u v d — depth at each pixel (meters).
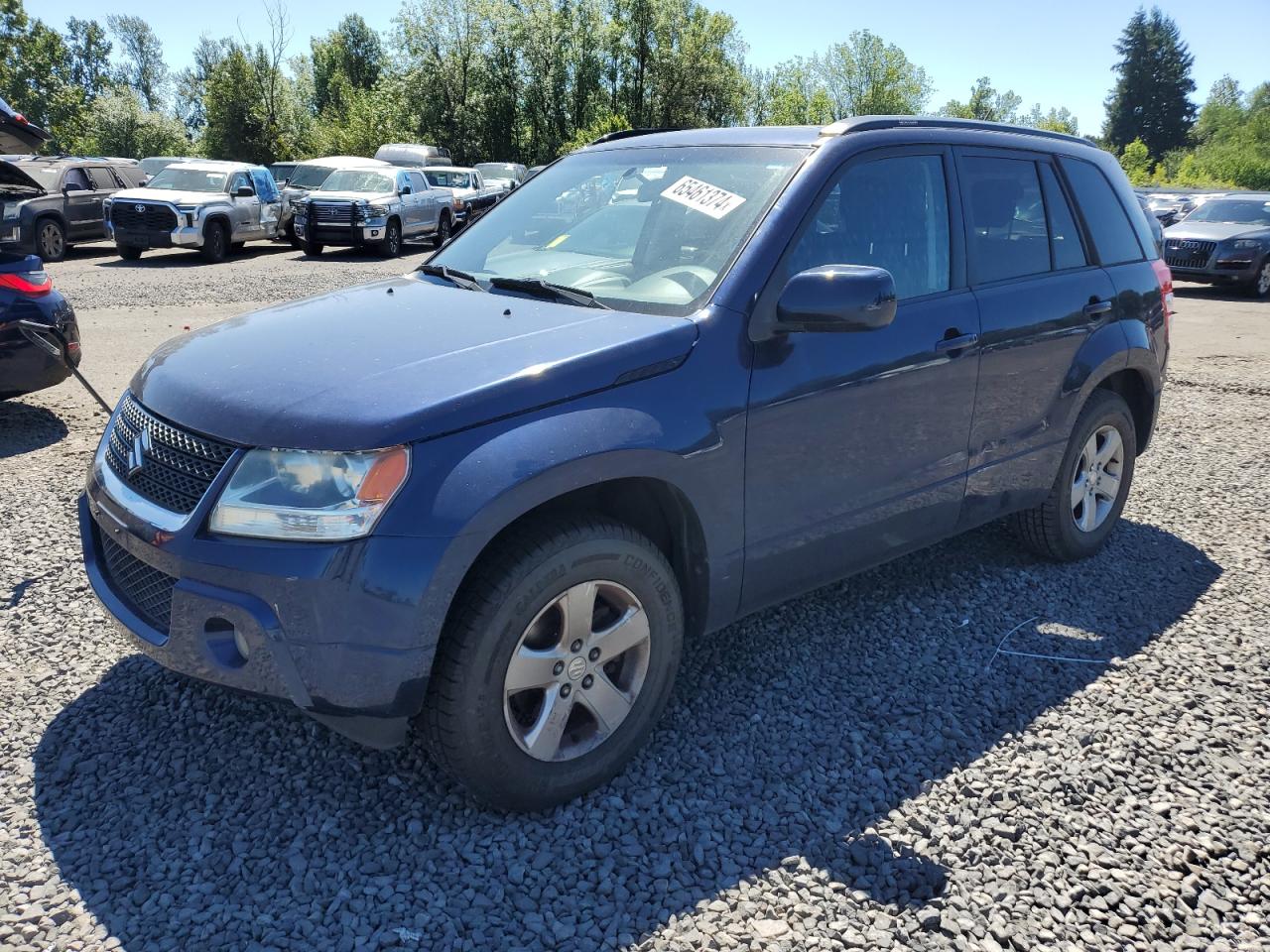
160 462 2.70
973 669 3.63
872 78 73.81
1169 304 4.82
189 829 2.63
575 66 52.34
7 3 61.44
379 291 3.59
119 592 2.88
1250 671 3.65
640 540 2.78
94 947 2.22
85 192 19.81
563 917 2.36
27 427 6.69
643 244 3.39
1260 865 2.61
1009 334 3.85
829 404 3.21
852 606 4.15
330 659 2.40
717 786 2.89
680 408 2.82
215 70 48.59
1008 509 4.15
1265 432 7.37
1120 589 4.39
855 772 2.98
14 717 3.13
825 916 2.38
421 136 51.22
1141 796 2.89
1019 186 4.12
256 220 20.77
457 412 2.49
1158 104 109.88
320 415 2.47
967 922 2.37
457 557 2.40
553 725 2.71
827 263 3.25
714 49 52.97
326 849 2.57
